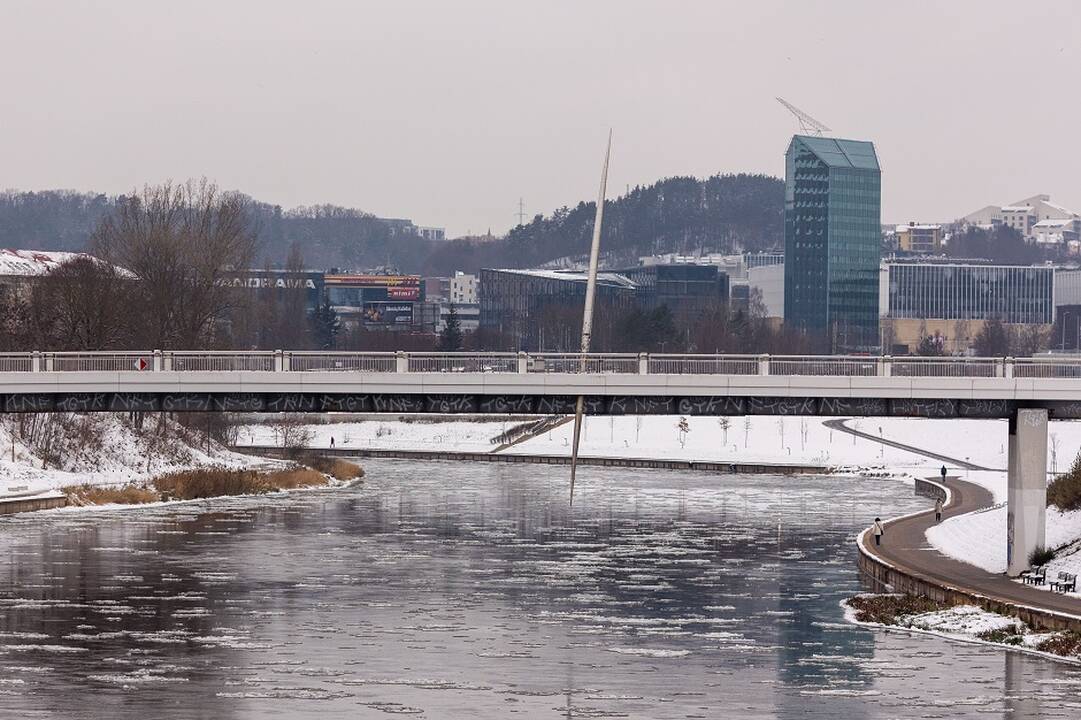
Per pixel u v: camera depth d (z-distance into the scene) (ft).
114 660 256.52
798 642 280.31
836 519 499.92
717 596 332.80
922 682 247.70
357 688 239.91
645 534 451.12
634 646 276.21
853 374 320.70
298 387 319.27
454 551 403.34
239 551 391.86
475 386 314.35
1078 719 225.56
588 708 229.66
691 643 279.49
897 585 337.52
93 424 552.00
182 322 606.55
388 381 316.60
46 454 518.37
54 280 602.03
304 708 226.79
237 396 326.24
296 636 279.90
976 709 230.68
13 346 581.12
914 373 319.47
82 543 399.65
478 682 245.45
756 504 552.41
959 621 290.56
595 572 367.66
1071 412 324.19
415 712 225.56
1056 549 334.65
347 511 501.15
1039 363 320.50
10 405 329.31
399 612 306.96
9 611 299.38
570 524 476.13
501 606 316.19
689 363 321.52
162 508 495.41
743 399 319.27
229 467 587.68
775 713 227.81
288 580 345.31
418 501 542.98
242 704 228.22
